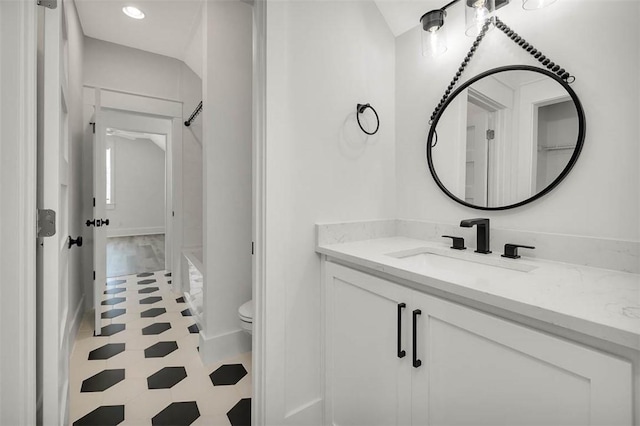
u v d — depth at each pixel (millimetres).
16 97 809
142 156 7680
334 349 1322
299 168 1337
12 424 816
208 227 1929
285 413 1310
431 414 940
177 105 3260
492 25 1288
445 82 1488
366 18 1578
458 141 1426
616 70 988
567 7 1092
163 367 1865
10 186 807
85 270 2770
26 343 830
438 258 1382
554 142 1122
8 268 809
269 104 1233
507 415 760
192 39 2855
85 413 1468
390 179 1698
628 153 968
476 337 822
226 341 1969
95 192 2311
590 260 1039
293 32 1315
